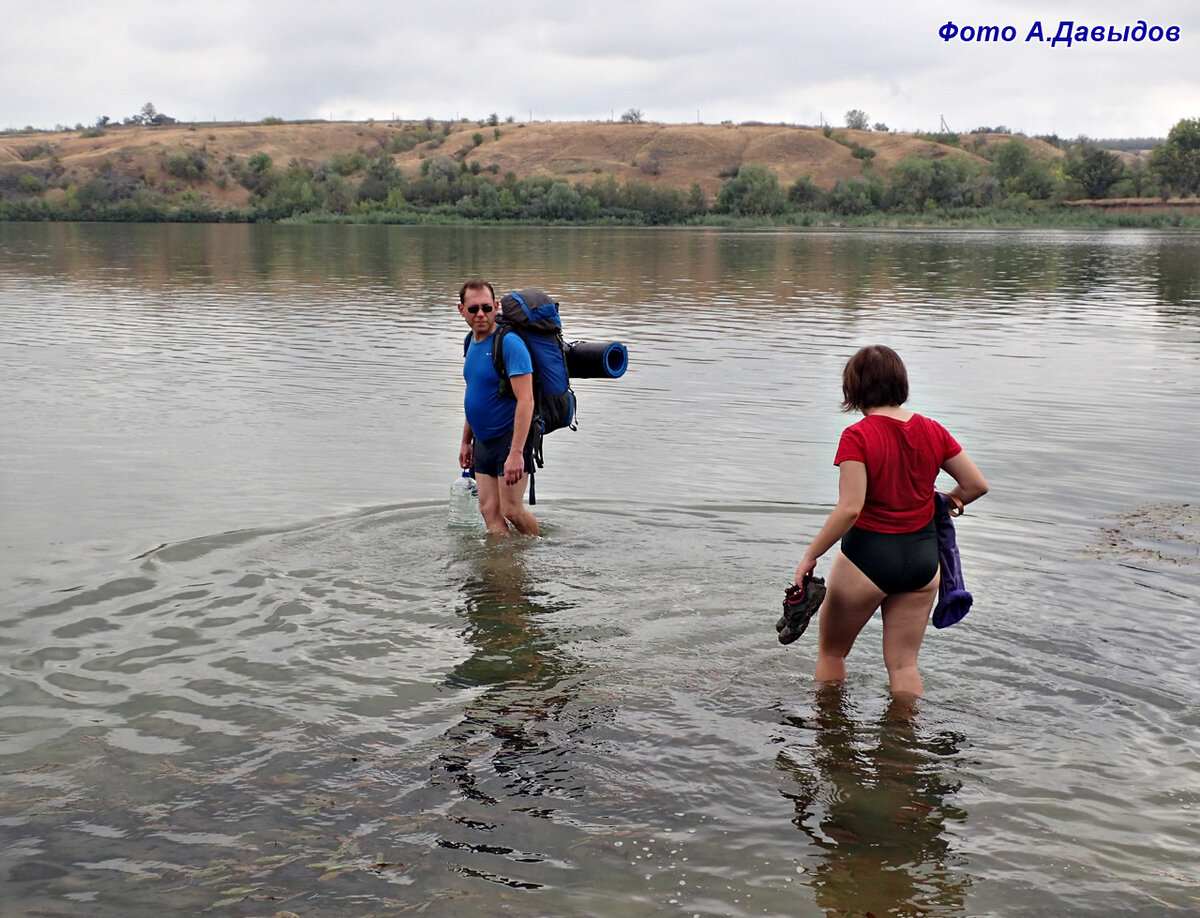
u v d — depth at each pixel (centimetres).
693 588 564
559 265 3575
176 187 11638
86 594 541
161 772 373
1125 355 1531
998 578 579
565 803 357
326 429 977
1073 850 334
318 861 323
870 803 360
